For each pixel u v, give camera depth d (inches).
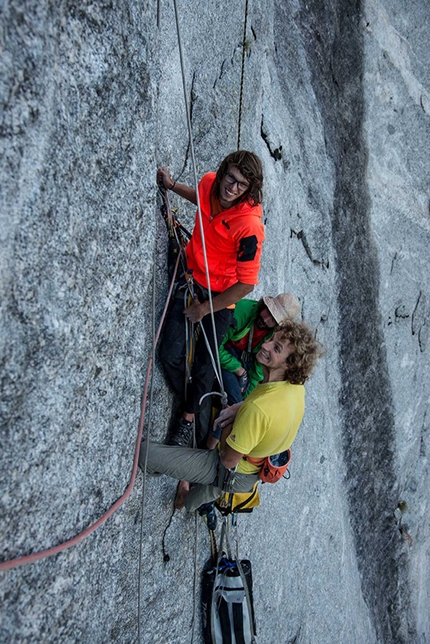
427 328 330.6
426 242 319.9
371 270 277.6
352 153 256.4
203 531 161.8
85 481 81.0
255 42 184.2
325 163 235.5
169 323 125.9
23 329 66.3
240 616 157.0
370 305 278.1
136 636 135.9
